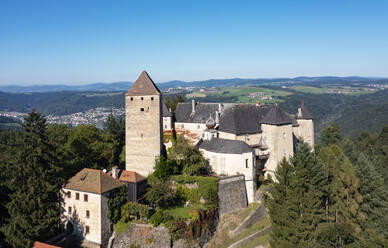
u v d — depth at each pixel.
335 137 107.75
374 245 49.16
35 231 42.09
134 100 59.94
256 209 55.00
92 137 68.75
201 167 55.84
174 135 79.50
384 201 57.97
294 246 45.28
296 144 77.44
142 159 59.69
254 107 73.50
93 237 44.25
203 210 47.44
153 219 43.50
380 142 107.50
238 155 56.56
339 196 54.19
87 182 46.03
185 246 43.56
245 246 48.78
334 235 47.06
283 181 50.47
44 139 47.47
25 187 43.66
